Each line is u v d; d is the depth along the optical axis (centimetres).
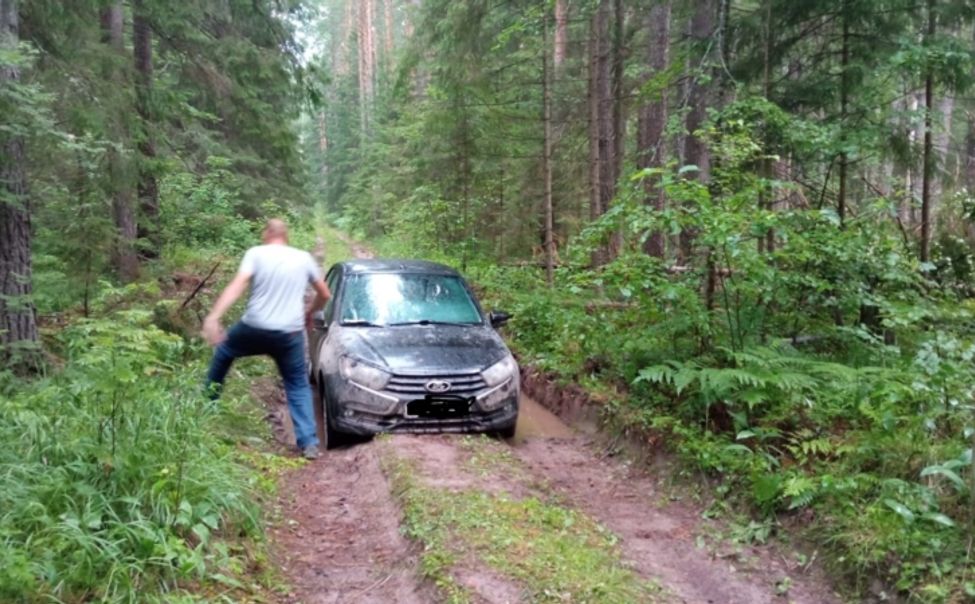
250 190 2081
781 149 902
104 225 829
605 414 693
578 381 791
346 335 688
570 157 1509
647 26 1503
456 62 1355
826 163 961
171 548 359
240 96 1417
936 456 453
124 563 343
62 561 331
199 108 1692
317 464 598
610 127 1396
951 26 959
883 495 434
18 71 636
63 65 860
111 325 434
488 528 436
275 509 490
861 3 913
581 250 861
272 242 614
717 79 926
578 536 455
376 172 3356
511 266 1439
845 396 554
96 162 859
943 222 1211
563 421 762
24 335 651
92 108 852
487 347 685
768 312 674
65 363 656
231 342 612
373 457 582
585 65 1471
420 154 1788
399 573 406
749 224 597
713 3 936
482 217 1662
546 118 1268
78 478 401
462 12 1325
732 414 557
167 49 1413
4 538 333
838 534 422
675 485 555
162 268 1096
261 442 623
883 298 684
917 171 975
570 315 822
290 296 607
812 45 1084
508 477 545
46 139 671
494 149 1525
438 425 632
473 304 782
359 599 381
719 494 516
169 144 1262
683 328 629
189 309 995
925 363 510
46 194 856
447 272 821
